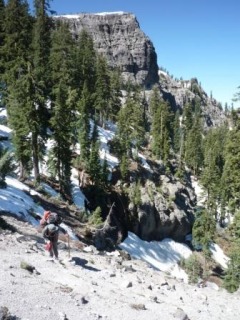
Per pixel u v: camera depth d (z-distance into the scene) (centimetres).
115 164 7100
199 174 10669
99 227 4028
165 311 1061
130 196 6462
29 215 2791
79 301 941
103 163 6275
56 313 815
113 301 1031
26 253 1318
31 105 4078
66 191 4912
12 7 5788
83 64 7512
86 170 5978
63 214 3812
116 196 6266
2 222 1798
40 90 4153
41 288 953
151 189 7075
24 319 735
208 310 1240
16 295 852
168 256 6488
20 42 5612
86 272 1307
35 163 4331
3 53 5488
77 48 7881
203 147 12238
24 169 4466
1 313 714
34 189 4153
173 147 11812
